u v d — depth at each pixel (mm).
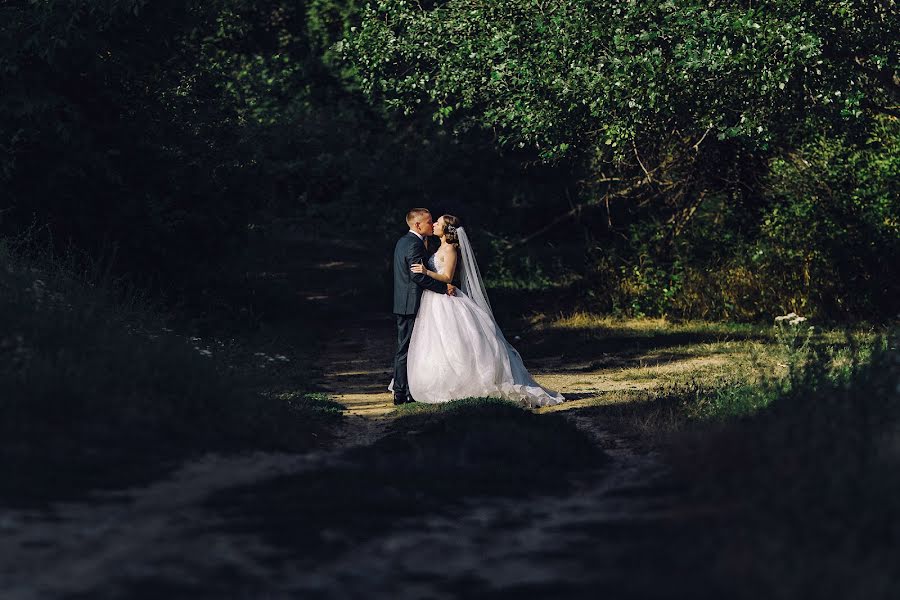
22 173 12703
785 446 4863
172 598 3414
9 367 6031
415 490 5211
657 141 16719
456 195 23094
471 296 9953
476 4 14094
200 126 14555
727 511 4238
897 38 12094
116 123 13516
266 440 6406
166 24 13492
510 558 4004
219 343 10734
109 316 8281
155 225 13352
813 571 3363
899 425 5168
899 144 16375
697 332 15734
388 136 24719
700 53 11578
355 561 3961
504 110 14195
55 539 4012
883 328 14562
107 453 5344
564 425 7316
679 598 3365
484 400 8617
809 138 16391
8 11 12289
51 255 10328
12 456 5004
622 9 12195
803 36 11023
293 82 26812
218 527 4324
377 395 10594
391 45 14422
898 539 3615
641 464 6086
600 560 3852
